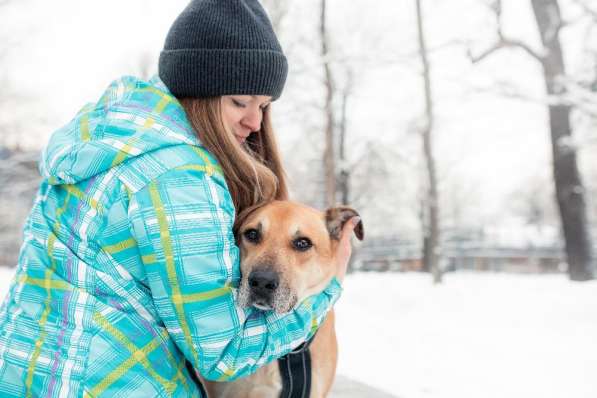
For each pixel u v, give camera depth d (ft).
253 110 7.23
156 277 5.23
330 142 58.13
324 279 9.13
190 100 6.74
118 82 6.22
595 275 46.47
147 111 5.77
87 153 5.32
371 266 125.39
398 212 102.42
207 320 5.29
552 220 157.89
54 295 5.26
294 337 6.08
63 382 5.01
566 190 46.57
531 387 15.69
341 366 18.60
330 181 58.03
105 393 5.03
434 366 18.45
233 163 7.02
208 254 5.37
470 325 27.04
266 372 8.10
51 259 5.39
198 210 5.38
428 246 104.27
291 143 74.38
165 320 5.32
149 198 5.25
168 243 5.19
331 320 9.08
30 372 5.11
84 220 5.31
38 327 5.24
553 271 128.57
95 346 5.08
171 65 6.67
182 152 5.57
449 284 50.21
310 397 8.63
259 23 6.87
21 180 72.08
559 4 41.42
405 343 22.82
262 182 8.51
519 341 22.56
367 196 90.89
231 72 6.57
